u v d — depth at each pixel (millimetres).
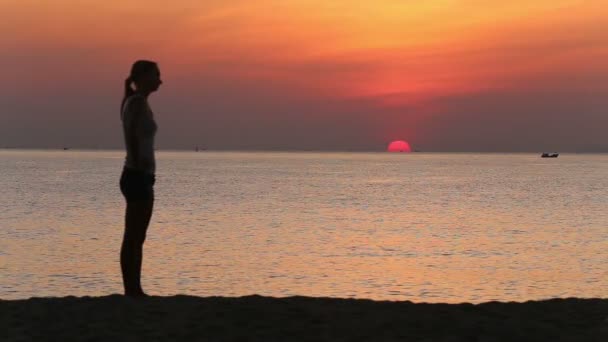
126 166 7504
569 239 42094
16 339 6371
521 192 91188
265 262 31609
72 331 6586
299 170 179750
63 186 96812
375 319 7004
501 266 31062
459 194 86500
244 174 148125
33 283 25656
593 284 26891
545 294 24750
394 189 96250
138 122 7344
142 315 7055
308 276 27969
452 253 35375
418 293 24562
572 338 6504
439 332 6664
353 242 39625
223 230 45469
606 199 78812
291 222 51250
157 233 43438
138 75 7418
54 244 37531
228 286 25578
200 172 159750
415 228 47844
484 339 6500
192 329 6656
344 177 136500
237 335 6520
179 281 26578
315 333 6590
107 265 30125
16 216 54281
